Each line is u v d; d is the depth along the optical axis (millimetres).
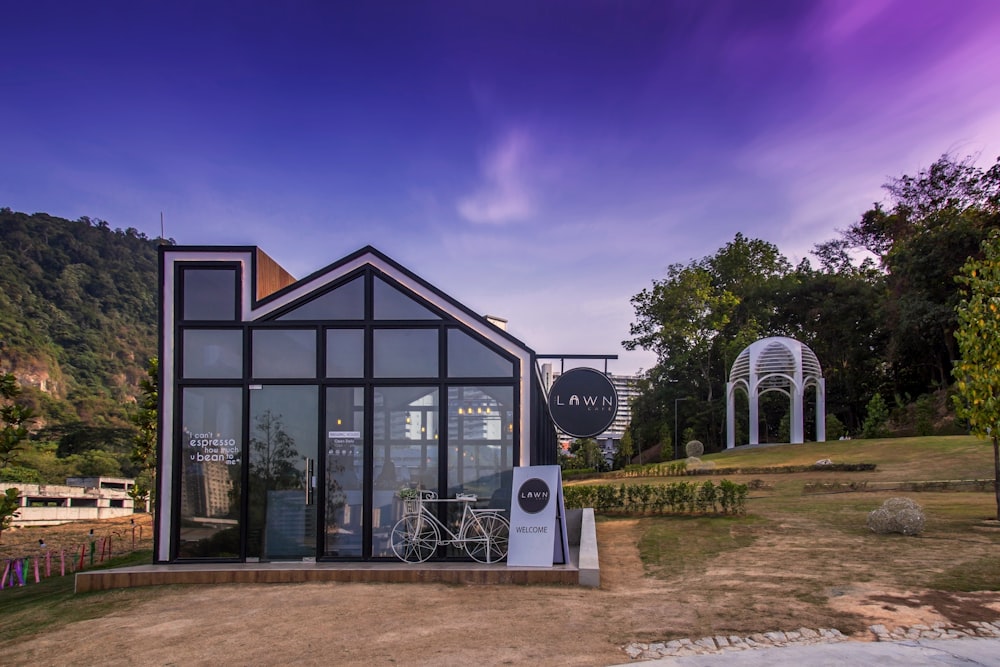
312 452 10180
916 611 6949
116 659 6184
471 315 10438
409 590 8578
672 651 5969
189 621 7371
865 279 58531
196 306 10430
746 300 61562
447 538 9938
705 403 60969
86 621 7664
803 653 5773
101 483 62875
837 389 55719
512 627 6746
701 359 62969
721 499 15938
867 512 14719
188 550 9922
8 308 112688
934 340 43125
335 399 10297
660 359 65250
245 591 8734
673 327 60625
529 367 10297
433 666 5617
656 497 16844
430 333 10430
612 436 85125
